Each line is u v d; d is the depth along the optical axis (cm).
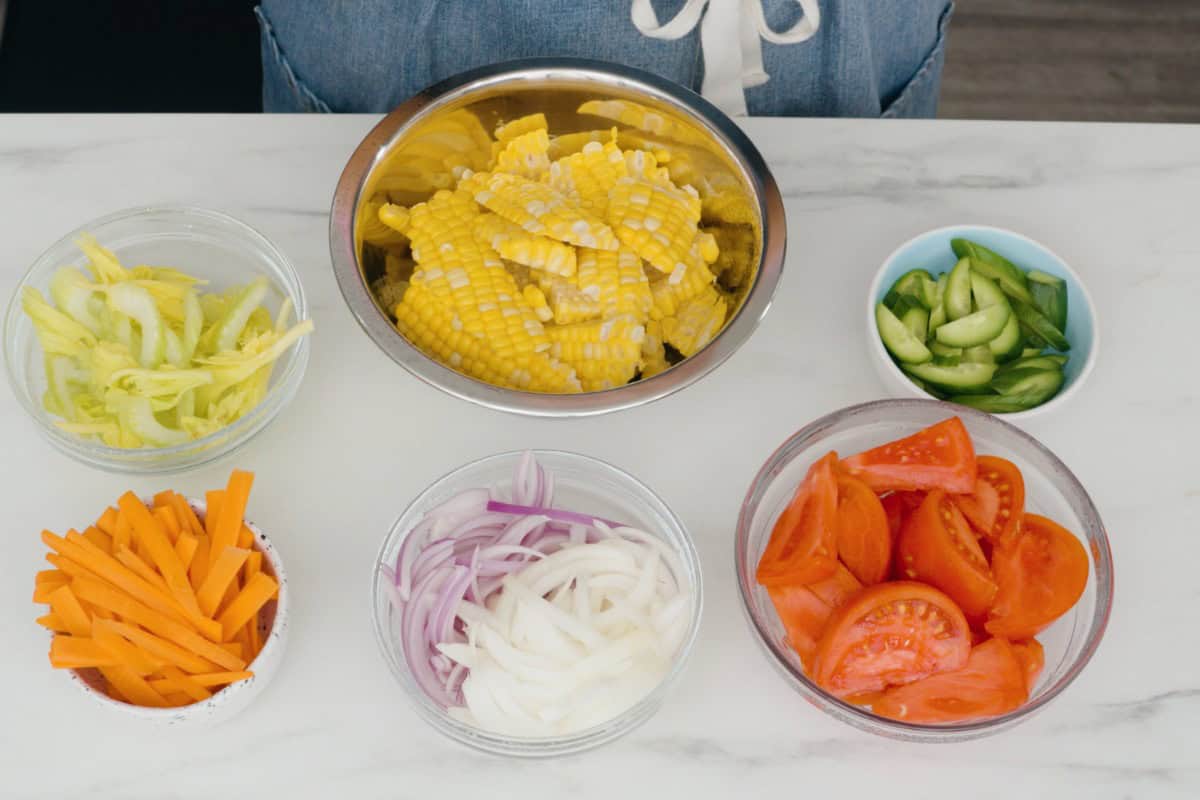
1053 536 105
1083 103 236
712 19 130
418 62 146
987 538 107
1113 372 123
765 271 112
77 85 160
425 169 124
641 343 120
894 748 106
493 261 121
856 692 104
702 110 119
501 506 109
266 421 111
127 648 97
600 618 104
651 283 123
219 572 100
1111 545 115
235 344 114
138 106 160
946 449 106
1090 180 133
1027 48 241
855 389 122
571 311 119
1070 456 119
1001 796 105
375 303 109
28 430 117
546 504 111
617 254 121
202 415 114
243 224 118
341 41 146
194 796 103
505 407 104
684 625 104
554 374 118
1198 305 126
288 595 105
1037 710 96
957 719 101
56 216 127
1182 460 119
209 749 105
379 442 118
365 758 105
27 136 130
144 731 105
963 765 106
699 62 146
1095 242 129
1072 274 118
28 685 106
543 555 107
